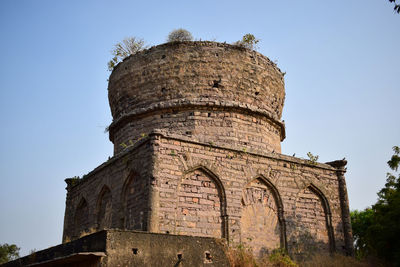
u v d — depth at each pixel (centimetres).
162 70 2769
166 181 2136
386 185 3316
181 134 2489
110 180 2520
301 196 2598
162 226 2052
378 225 2886
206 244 1820
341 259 2453
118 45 3095
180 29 2867
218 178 2295
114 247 1580
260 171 2469
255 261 2125
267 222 2433
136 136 2727
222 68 2766
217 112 2675
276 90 2991
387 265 2639
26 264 2236
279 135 3009
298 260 2434
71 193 3097
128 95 2872
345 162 2811
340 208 2716
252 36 2920
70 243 1844
